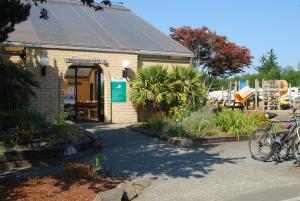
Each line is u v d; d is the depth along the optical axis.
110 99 18.23
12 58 16.30
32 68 16.64
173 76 17.88
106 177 8.21
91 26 20.38
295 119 10.09
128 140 13.48
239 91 28.05
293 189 7.58
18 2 8.08
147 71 17.72
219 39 33.81
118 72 18.36
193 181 8.23
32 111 11.99
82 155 10.62
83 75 19.61
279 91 27.20
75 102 18.94
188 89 17.64
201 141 12.84
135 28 21.97
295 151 9.66
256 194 7.24
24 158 9.44
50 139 10.66
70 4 22.78
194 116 14.56
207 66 34.75
